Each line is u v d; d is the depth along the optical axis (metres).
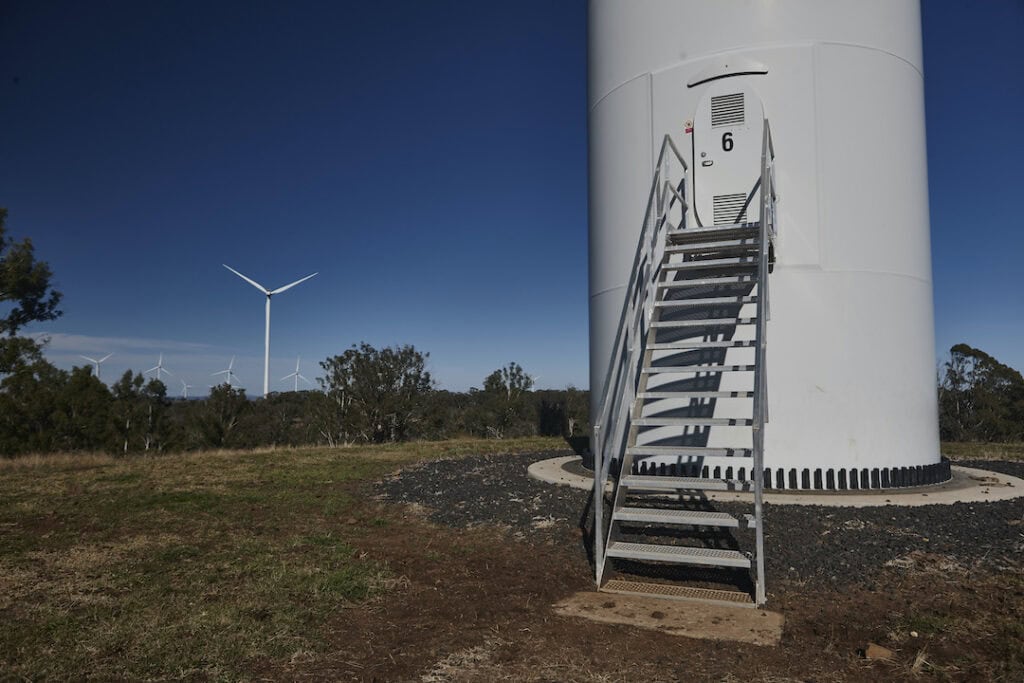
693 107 9.38
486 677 3.86
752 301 6.98
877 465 8.62
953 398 29.48
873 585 5.18
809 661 4.02
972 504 7.47
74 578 5.74
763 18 9.05
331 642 4.38
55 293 27.05
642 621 4.68
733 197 9.03
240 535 7.36
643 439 9.30
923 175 9.63
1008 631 4.33
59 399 26.48
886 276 8.91
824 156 8.82
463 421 30.78
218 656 4.13
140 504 9.30
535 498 8.46
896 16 9.27
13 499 9.85
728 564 5.09
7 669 3.91
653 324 7.21
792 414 8.63
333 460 14.61
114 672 3.91
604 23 10.54
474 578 5.72
